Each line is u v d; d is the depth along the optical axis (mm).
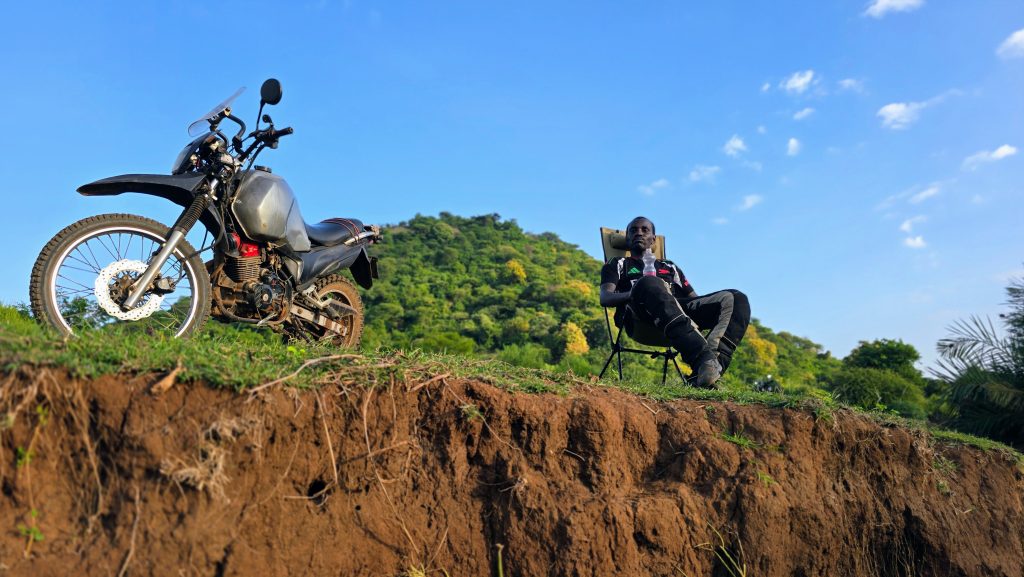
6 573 2652
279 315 4914
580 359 21688
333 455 3373
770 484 4234
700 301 5641
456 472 3668
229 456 3062
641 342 5816
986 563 4844
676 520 3986
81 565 2752
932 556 4746
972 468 5164
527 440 3857
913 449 4914
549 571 3643
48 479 2857
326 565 3281
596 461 3979
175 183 4219
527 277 60375
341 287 5660
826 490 4488
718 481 4184
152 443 2924
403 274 59875
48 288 3719
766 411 4578
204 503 2963
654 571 3885
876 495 4723
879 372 14117
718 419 4457
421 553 3525
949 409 9461
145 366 3105
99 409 2938
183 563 2883
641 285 5523
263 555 3111
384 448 3518
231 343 3900
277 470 3232
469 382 3818
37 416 2842
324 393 3420
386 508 3498
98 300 3881
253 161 4727
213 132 4477
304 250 5039
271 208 4656
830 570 4410
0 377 2812
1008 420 8688
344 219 5754
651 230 6008
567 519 3707
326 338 5199
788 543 4242
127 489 2893
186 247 4195
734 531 4094
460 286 56656
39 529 2766
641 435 4227
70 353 3012
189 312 4191
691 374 5371
